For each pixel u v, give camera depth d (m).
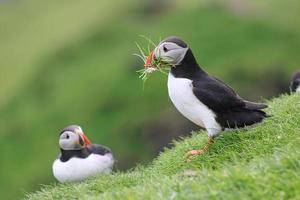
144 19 45.25
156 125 33.19
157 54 10.34
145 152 32.41
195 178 7.92
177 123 32.72
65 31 49.38
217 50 38.31
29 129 37.53
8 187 33.53
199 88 9.94
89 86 38.84
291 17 40.66
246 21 40.41
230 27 40.09
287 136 9.77
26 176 33.81
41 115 38.44
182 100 10.20
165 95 35.09
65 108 37.84
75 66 42.28
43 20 54.25
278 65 35.91
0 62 49.44
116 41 43.25
